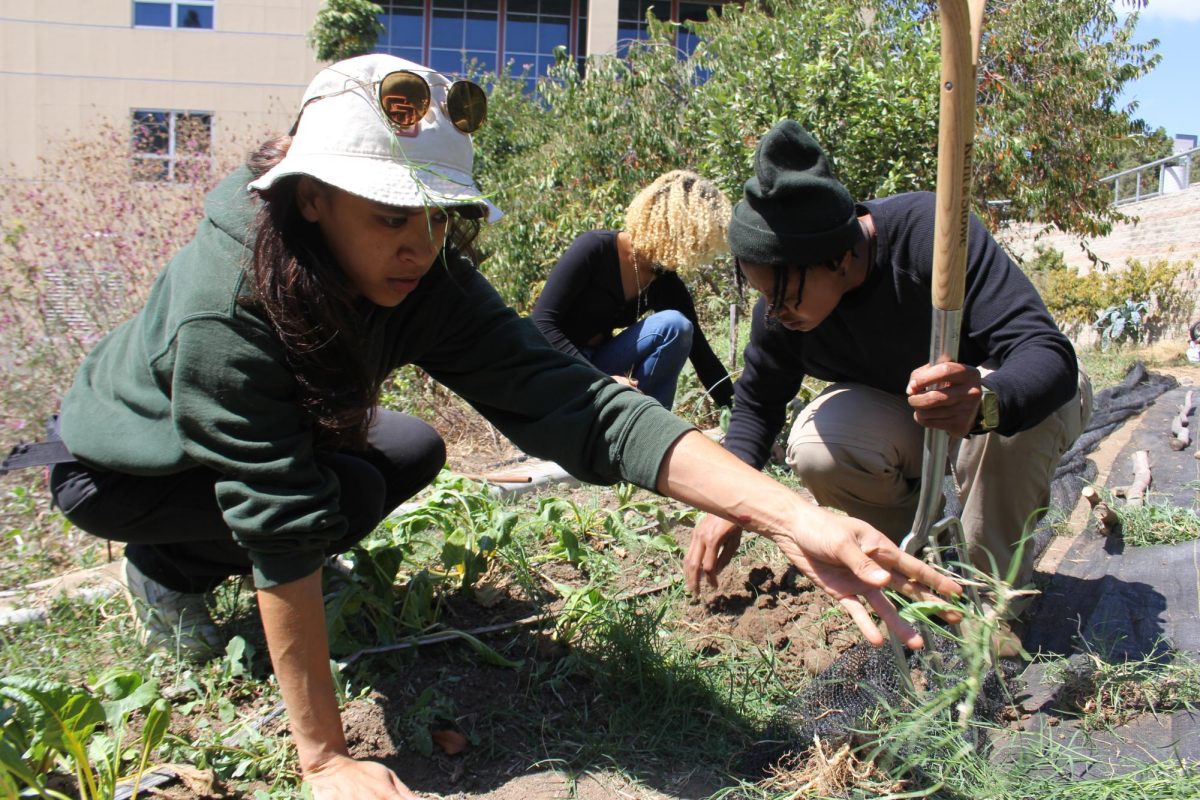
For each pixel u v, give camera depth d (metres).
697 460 1.95
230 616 2.66
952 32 1.69
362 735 2.15
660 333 3.99
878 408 2.68
